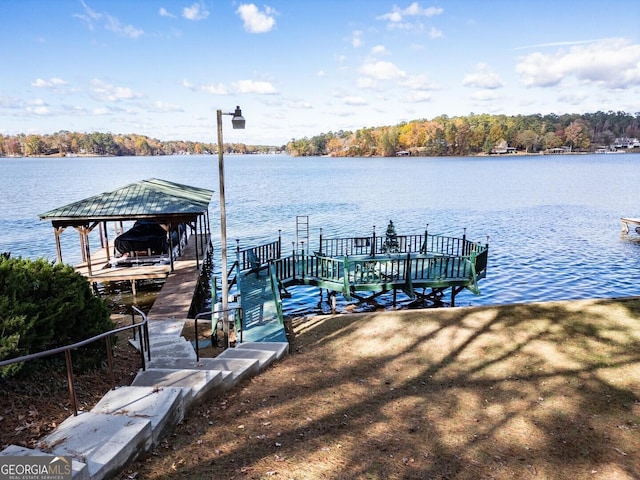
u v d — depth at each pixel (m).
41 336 5.19
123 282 19.19
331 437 5.48
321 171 100.88
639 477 4.91
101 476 3.76
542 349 8.75
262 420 5.81
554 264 22.45
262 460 4.83
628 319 10.36
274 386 7.08
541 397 6.80
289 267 15.02
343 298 17.31
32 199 48.94
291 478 4.54
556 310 11.09
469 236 29.53
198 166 134.00
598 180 69.00
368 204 45.88
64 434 4.20
